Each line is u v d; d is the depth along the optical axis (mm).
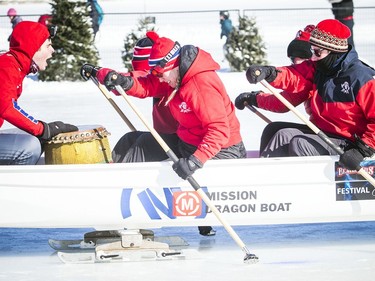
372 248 10234
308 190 9875
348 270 9070
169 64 9359
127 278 8883
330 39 9758
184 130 9906
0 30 28422
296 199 9875
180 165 9367
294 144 10102
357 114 9898
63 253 9828
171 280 8766
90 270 9281
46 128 9945
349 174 9906
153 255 9789
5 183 9594
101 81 10234
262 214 9852
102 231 10469
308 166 9844
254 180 9781
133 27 30203
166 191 9711
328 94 9961
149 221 9734
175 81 9508
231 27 26562
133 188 9672
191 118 9672
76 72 25297
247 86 22547
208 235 11156
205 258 9812
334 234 11094
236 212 9805
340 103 9898
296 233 11211
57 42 25359
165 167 9672
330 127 10117
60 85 24484
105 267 9422
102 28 30125
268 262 9539
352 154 9664
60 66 25188
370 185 9953
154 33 9531
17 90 10023
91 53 25547
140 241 9789
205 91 9375
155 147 10234
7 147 10023
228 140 9664
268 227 11602
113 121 18078
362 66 9836
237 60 25953
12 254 10172
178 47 9422
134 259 9734
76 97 22031
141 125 17656
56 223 9688
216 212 9492
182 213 9742
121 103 20797
